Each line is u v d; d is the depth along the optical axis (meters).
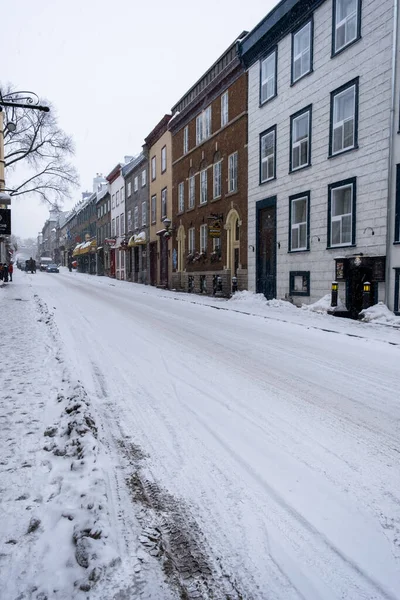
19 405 4.34
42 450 3.33
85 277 46.59
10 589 1.94
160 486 2.97
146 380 5.64
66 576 2.01
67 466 3.04
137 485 2.97
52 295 19.66
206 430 3.99
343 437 3.87
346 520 2.60
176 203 27.17
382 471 3.23
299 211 15.73
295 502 2.79
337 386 5.48
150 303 16.61
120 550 2.25
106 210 51.28
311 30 14.48
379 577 2.12
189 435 3.86
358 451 3.58
